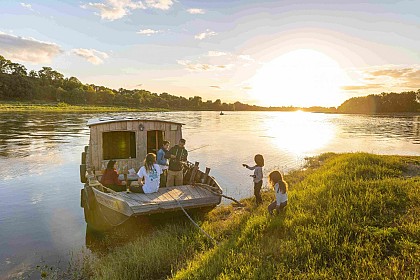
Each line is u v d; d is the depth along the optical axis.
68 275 7.02
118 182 10.56
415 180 10.47
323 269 5.16
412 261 5.16
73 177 16.33
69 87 151.25
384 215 7.22
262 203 10.56
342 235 6.36
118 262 6.89
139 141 12.12
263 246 6.37
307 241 6.13
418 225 6.30
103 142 11.79
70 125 45.25
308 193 9.78
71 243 8.77
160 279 6.29
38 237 9.15
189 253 7.18
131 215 8.38
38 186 14.60
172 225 9.23
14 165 18.91
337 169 14.13
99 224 10.13
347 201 8.09
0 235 9.26
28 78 137.62
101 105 137.62
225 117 103.12
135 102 154.25
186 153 10.86
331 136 40.62
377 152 26.89
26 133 34.62
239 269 5.52
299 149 28.09
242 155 24.36
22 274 7.11
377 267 5.07
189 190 10.10
